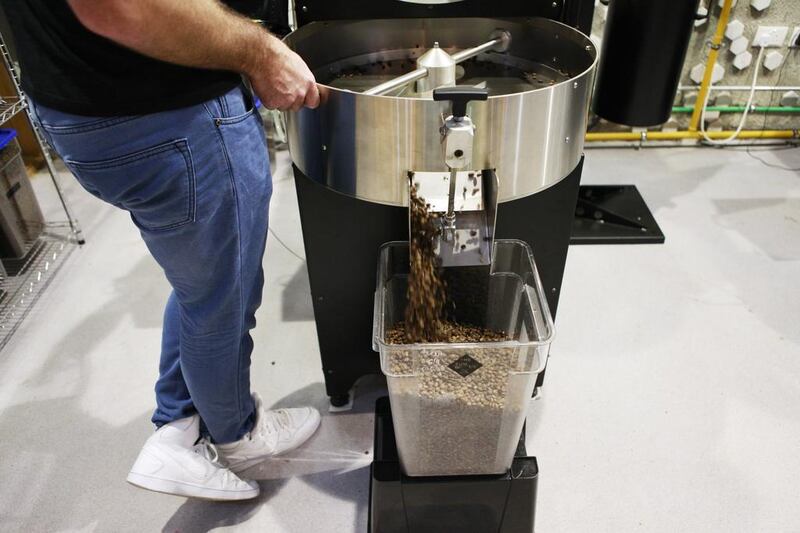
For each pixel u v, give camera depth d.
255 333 1.60
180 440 1.11
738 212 2.05
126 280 1.80
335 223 1.08
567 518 1.14
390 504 1.05
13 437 1.32
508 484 1.03
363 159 0.91
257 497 1.19
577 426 1.31
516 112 0.84
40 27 0.66
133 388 1.44
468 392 0.92
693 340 1.53
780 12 2.20
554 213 1.11
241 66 0.76
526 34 1.13
